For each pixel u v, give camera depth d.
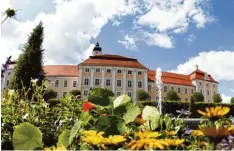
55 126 2.59
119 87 56.34
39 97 2.97
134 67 57.47
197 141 1.60
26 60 17.19
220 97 53.00
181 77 67.00
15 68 17.11
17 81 12.45
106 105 1.97
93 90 2.01
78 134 1.69
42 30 18.03
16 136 1.59
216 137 1.24
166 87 62.16
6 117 2.38
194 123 2.71
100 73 56.16
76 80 58.22
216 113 1.35
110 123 1.64
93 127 1.64
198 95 45.94
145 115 1.94
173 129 1.86
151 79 60.84
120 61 58.09
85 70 56.12
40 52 17.67
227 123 1.58
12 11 2.03
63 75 58.41
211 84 68.38
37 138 1.61
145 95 48.47
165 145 1.31
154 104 21.52
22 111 2.63
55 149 1.40
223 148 1.21
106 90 2.02
